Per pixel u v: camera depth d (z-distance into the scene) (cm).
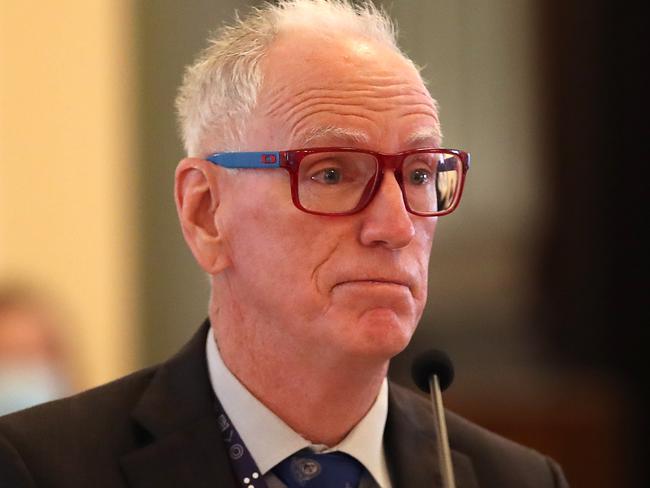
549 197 1814
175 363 792
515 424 1780
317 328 712
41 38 1633
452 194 747
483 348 1789
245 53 745
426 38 1756
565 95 1825
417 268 723
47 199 1625
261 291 731
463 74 1772
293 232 711
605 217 1858
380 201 702
